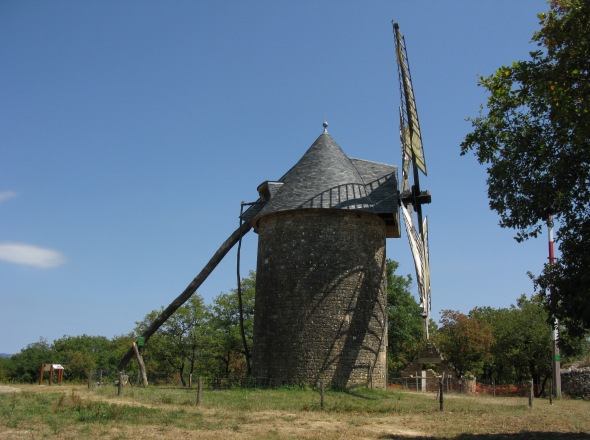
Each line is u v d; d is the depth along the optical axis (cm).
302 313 2542
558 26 1288
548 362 4078
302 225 2633
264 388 2481
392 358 5138
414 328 5038
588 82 1293
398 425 1556
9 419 1355
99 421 1381
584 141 1302
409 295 5059
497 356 4469
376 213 2703
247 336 4350
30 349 6378
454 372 4416
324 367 2481
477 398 2519
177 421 1437
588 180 1348
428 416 1758
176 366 4469
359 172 2916
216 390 2411
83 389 2309
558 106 1294
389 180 2844
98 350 7512
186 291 3009
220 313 4441
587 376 3125
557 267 1327
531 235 1438
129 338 6881
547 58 1354
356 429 1455
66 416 1441
